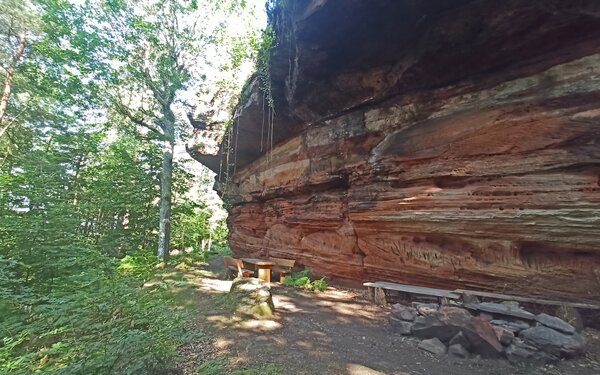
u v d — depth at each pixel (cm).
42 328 473
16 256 848
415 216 760
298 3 761
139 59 1717
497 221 633
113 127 1898
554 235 570
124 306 439
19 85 1786
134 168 1794
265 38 1077
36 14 1762
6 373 356
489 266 659
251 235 1644
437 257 743
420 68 757
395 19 699
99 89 1614
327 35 779
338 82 932
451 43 672
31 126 1939
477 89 706
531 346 457
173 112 1956
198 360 447
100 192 1658
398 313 602
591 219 529
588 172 546
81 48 1470
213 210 3133
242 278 830
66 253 870
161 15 1716
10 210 1076
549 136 584
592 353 458
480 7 599
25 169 1202
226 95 1811
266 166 1469
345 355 477
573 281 563
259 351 484
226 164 1866
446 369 432
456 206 693
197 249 2300
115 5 1502
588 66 561
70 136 1714
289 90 1079
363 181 911
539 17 566
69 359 363
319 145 1108
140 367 362
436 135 746
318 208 1102
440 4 632
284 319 651
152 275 988
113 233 1614
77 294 467
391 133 866
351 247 970
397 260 830
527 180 605
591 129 541
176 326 491
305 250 1175
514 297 595
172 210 1964
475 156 678
